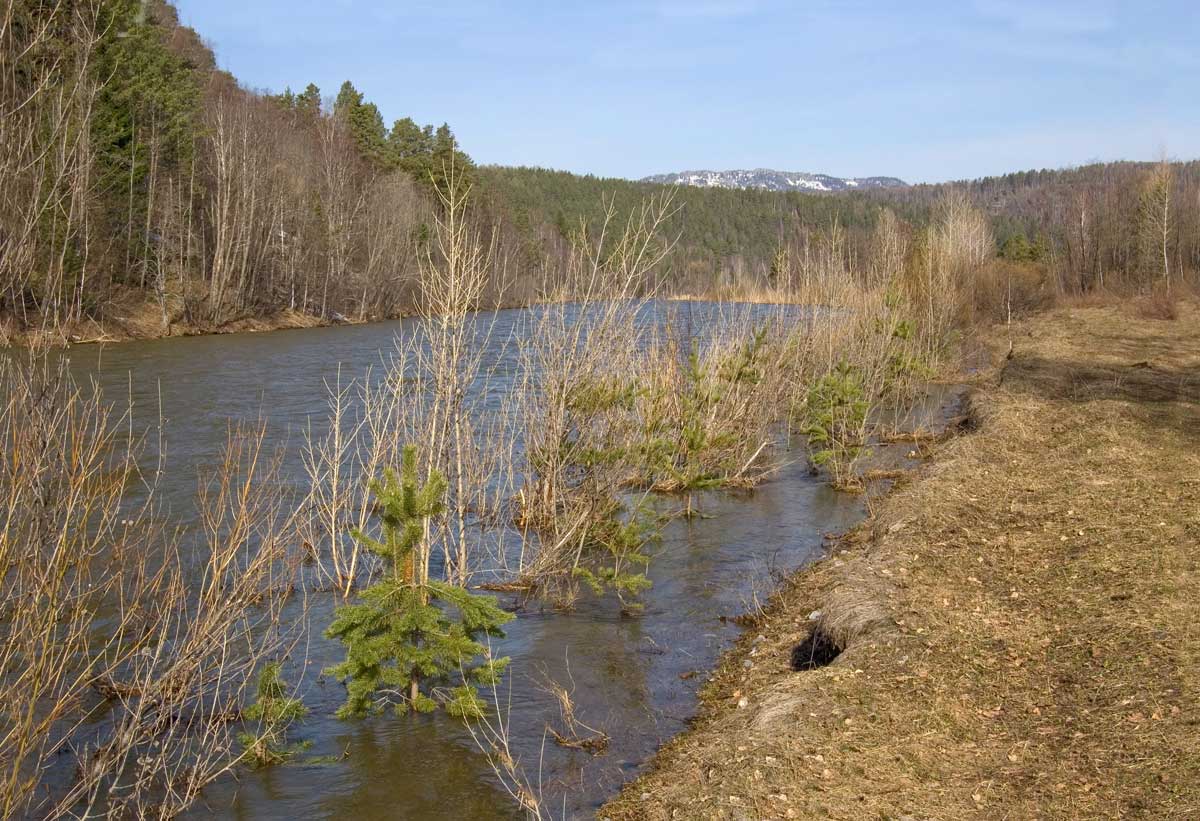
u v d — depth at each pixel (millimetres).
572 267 11047
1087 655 6625
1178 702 5699
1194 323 35969
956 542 9344
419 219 51469
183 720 6652
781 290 19953
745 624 8773
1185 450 12773
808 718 5887
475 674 7008
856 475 14258
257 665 7555
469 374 9352
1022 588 8133
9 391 5645
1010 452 13320
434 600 8969
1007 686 6355
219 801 5754
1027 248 66438
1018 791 5086
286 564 9328
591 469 10609
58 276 5855
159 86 35844
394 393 10484
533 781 6008
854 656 6750
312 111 73625
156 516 10742
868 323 19172
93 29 6430
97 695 6742
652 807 5328
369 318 47500
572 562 10320
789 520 12266
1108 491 10852
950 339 26656
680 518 12367
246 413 17891
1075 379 21078
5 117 5559
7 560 4906
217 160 43844
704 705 7086
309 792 5895
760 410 15117
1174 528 9156
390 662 7500
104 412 5922
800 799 5039
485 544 10602
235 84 63062
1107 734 5527
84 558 6035
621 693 7340
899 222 35438
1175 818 4582
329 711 7008
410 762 6273
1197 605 7152
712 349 14438
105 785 5809
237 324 38906
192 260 42312
